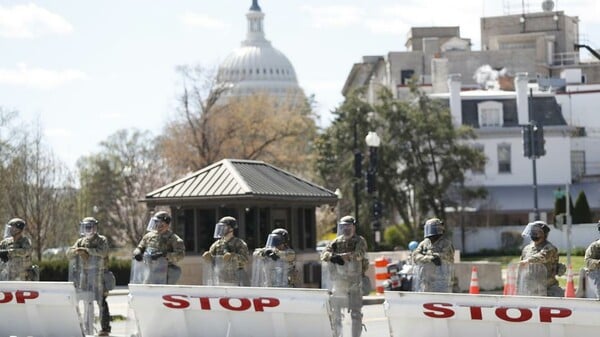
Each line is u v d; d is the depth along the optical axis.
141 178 112.12
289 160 108.44
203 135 102.75
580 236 86.69
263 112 111.62
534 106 114.69
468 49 155.12
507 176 112.25
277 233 24.61
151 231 25.86
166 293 23.70
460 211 97.75
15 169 77.12
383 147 94.56
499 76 137.25
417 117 95.69
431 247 22.70
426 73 149.50
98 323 27.47
